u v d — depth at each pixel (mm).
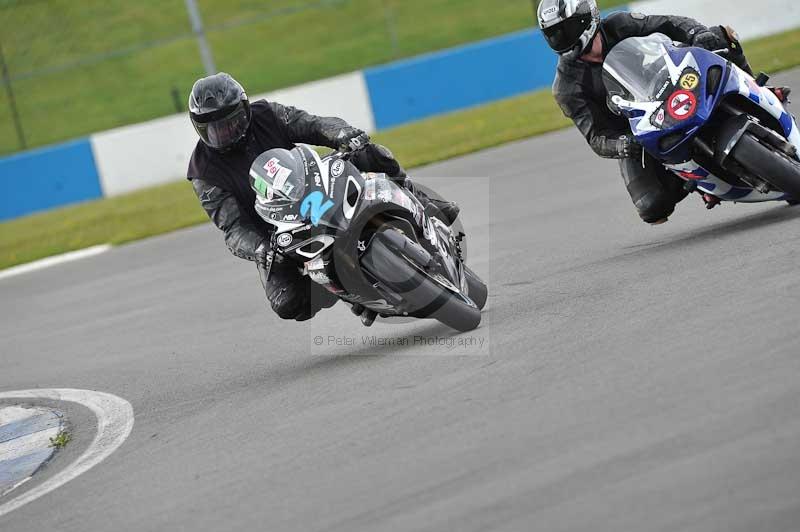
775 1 80438
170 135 80938
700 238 25625
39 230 68625
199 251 48219
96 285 45438
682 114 22906
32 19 118688
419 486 14586
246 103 22906
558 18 24516
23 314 42500
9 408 27750
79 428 24234
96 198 80438
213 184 23484
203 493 16891
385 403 19016
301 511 14867
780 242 22391
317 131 23141
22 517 18375
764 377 15148
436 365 20656
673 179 26453
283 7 121750
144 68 112688
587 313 21344
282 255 22312
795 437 13047
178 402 24297
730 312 18547
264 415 20797
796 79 51562
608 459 13797
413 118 81250
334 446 17391
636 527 11914
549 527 12398
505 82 81875
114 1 122500
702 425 14078
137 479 18812
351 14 117625
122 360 30703
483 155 54781
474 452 15281
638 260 25172
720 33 25156
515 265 29125
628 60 23922
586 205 35750
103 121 104250
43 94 110562
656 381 16141
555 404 16344
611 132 25609
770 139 22906
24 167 79625
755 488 12109
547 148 51812
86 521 17141
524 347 20094
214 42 116375
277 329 29984
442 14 113125
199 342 30672
